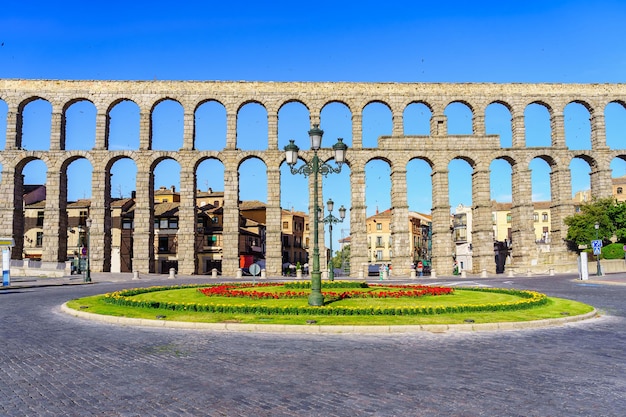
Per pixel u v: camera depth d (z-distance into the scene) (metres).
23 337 14.38
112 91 61.84
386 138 62.00
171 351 12.22
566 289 32.22
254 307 18.50
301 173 23.52
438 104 63.44
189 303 19.84
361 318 16.88
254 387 8.94
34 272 53.97
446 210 61.31
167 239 77.38
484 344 13.06
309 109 62.75
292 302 21.48
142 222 59.50
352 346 12.78
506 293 26.58
